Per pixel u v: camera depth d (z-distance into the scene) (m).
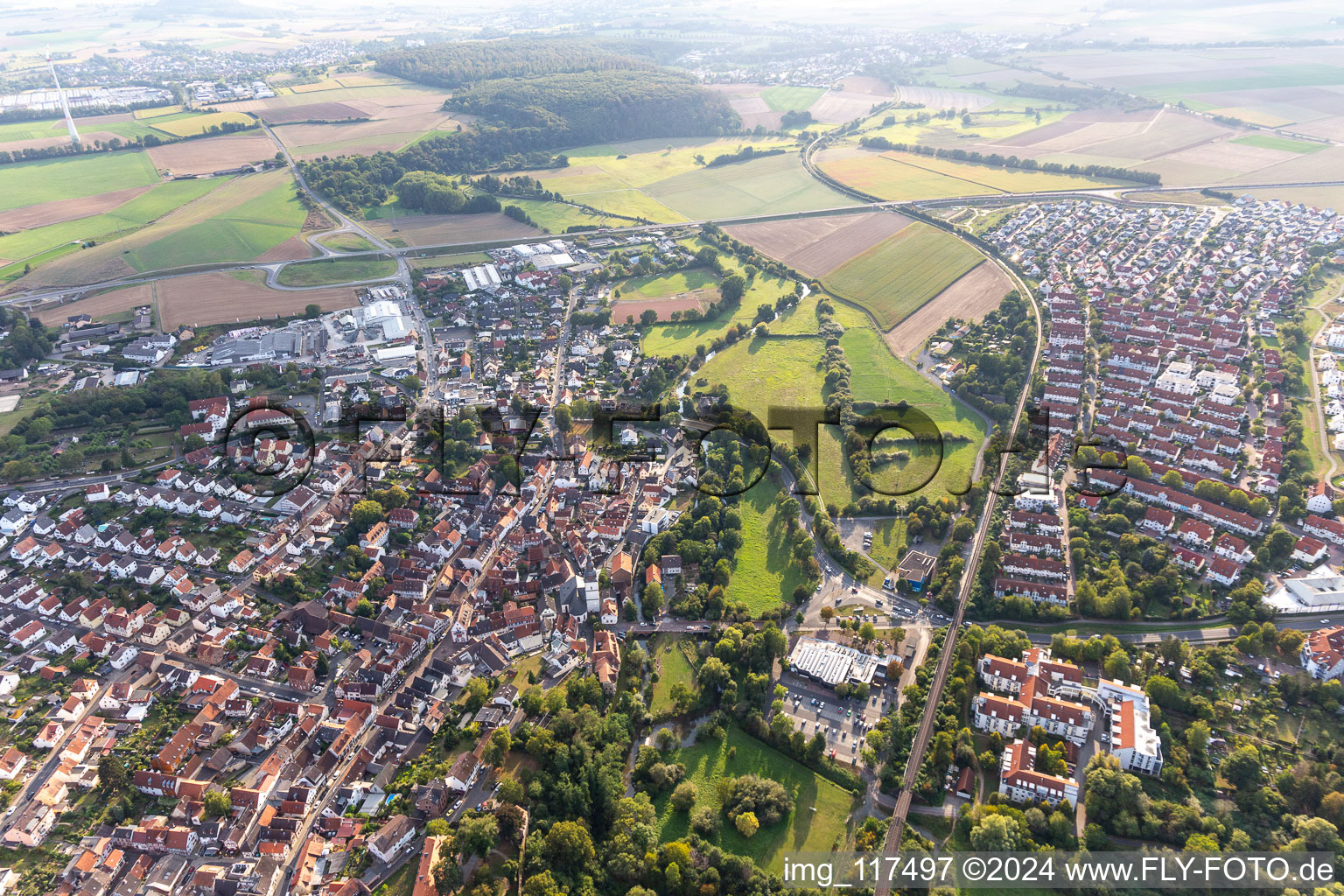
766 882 188.38
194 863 196.88
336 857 196.75
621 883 192.00
